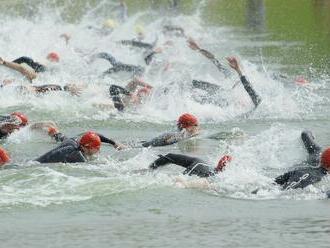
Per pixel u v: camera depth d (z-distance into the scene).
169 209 29.02
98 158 35.44
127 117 47.34
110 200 29.84
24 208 28.80
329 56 72.81
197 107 48.47
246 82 46.56
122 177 32.22
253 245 24.92
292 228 26.56
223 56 73.00
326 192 30.56
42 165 33.84
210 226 26.89
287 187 31.17
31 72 51.12
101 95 51.66
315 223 27.17
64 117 47.25
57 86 51.06
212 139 40.88
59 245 25.08
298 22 100.38
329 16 104.00
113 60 59.25
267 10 112.38
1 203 29.19
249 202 29.95
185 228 26.81
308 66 67.12
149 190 30.86
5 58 68.75
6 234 26.12
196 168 32.47
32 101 50.31
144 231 26.41
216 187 31.38
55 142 39.25
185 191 30.98
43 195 30.08
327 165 31.41
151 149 38.50
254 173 32.81
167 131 43.09
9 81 52.66
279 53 75.19
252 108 48.50
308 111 48.97
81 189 30.73
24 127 40.03
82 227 26.83
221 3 119.69
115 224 27.25
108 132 43.56
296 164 33.81
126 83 55.72
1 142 39.31
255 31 93.81
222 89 50.22
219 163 32.66
